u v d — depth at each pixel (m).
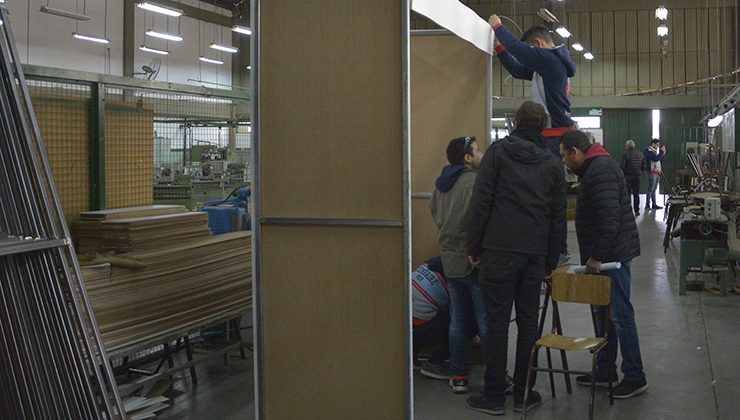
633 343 4.42
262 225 3.21
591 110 24.19
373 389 3.13
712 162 13.20
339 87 3.10
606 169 4.23
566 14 26.11
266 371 3.24
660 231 13.16
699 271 7.64
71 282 2.70
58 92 4.28
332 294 3.15
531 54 4.78
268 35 3.16
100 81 4.50
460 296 4.43
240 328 5.97
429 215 5.38
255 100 3.17
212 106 6.61
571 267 4.55
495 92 26.44
